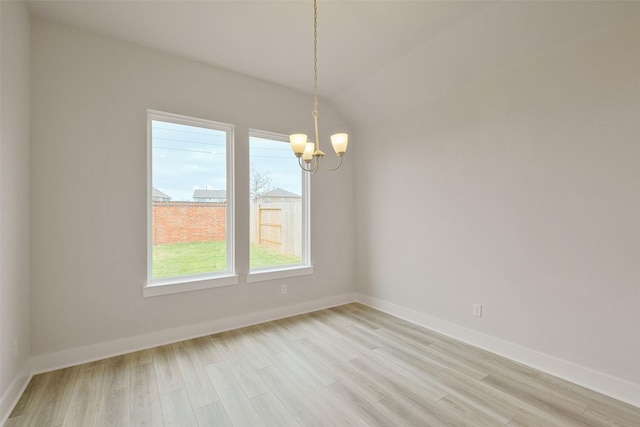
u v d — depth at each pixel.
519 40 2.32
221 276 3.16
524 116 2.44
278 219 3.68
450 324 3.02
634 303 1.92
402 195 3.56
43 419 1.77
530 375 2.26
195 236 3.08
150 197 2.84
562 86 2.22
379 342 2.85
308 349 2.70
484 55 2.55
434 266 3.18
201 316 3.00
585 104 2.11
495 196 2.65
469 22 2.37
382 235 3.84
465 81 2.84
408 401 1.95
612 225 2.01
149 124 2.85
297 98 3.70
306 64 3.08
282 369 2.34
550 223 2.30
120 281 2.61
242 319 3.26
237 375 2.26
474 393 2.04
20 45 2.07
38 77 2.29
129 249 2.65
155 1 2.15
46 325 2.31
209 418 1.79
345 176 4.18
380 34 2.56
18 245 2.04
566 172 2.21
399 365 2.41
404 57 2.92
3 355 1.78
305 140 1.99
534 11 2.10
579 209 2.15
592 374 2.08
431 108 3.21
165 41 2.66
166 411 1.85
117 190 2.60
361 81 3.45
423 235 3.31
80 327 2.44
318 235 3.91
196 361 2.47
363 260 4.14
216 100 3.12
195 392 2.04
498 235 2.63
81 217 2.45
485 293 2.72
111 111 2.58
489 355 2.59
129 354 2.59
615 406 1.89
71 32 2.42
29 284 2.24
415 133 3.39
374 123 3.92
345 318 3.54
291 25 2.45
